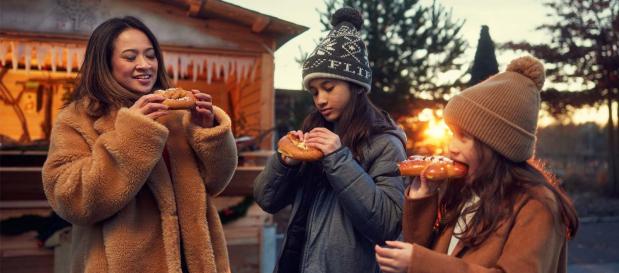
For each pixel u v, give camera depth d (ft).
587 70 51.19
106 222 6.01
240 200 16.28
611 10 49.60
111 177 5.69
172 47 20.62
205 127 6.75
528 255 4.60
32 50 18.89
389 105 42.16
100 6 19.61
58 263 14.34
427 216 5.54
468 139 5.15
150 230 6.19
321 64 6.91
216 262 6.73
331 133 6.61
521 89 5.02
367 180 6.33
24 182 13.80
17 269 14.19
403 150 6.99
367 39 42.78
